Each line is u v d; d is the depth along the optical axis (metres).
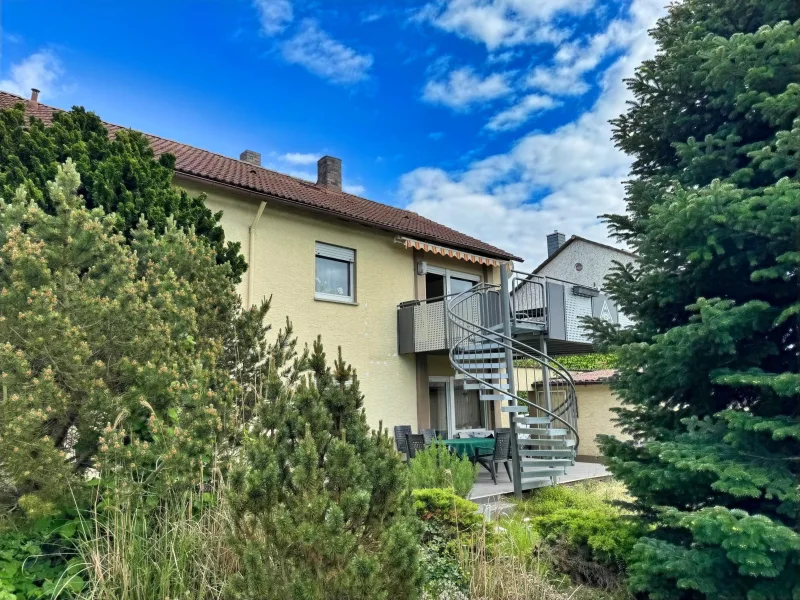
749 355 4.83
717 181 4.45
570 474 10.80
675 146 5.69
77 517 3.53
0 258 3.74
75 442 3.74
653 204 5.34
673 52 5.57
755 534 3.51
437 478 7.09
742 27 5.53
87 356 3.52
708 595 3.90
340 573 2.58
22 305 3.51
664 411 5.50
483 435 12.93
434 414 13.60
